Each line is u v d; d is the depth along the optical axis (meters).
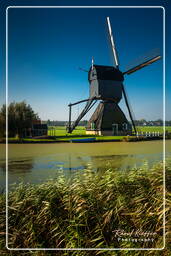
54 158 13.29
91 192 3.86
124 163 11.12
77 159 12.83
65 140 23.58
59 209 3.63
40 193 4.02
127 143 22.53
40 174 8.98
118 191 3.86
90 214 3.48
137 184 4.15
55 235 3.22
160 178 4.23
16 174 9.02
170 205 3.32
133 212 3.50
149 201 3.65
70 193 3.85
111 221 3.44
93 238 3.27
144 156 13.62
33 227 3.38
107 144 21.48
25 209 3.70
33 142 23.03
